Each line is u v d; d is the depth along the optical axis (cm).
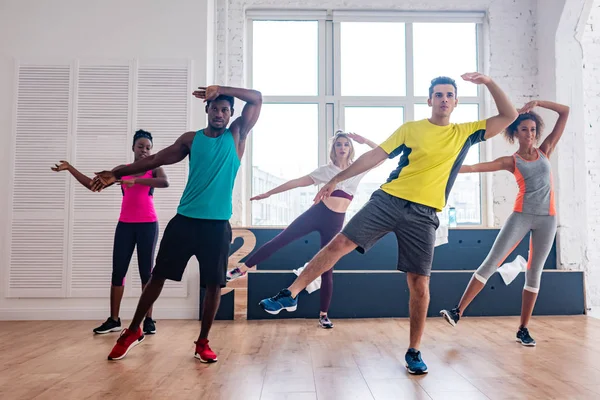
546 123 478
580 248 461
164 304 409
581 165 466
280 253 441
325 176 371
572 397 189
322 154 518
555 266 464
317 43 526
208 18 442
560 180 463
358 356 262
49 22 428
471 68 531
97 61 425
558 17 466
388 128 524
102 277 412
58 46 427
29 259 412
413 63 528
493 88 237
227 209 252
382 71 528
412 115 522
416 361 228
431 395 192
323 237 367
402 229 233
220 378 217
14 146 418
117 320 342
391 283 404
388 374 225
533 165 305
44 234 413
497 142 503
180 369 233
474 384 208
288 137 522
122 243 335
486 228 449
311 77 527
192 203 248
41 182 416
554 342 299
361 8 514
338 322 381
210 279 249
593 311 437
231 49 497
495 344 293
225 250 253
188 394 192
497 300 408
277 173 520
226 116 254
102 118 423
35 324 381
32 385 205
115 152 421
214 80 481
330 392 196
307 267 231
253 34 526
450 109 236
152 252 335
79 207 415
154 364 244
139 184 312
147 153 336
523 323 301
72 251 413
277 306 221
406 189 232
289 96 521
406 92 524
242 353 271
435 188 233
